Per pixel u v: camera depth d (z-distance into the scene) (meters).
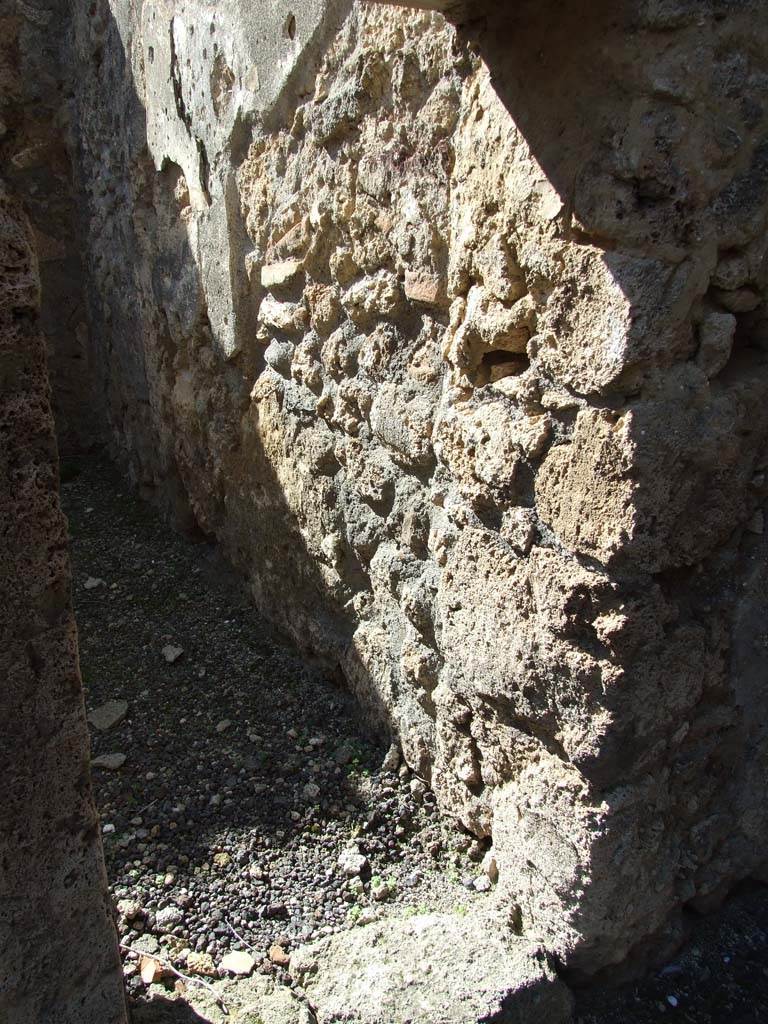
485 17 1.36
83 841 1.22
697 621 1.43
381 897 1.74
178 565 3.03
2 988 1.18
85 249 3.67
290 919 1.71
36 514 1.07
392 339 1.76
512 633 1.50
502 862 1.65
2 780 1.11
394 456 1.80
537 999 1.46
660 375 1.24
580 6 1.21
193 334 2.68
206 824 1.93
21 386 1.03
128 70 2.84
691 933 1.69
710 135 1.16
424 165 1.57
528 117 1.30
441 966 1.50
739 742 1.58
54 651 1.12
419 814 1.92
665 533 1.29
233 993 1.55
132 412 3.44
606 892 1.46
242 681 2.41
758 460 1.38
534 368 1.39
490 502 1.50
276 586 2.52
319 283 1.98
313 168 1.93
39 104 3.52
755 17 1.14
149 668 2.49
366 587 2.10
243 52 2.10
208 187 2.44
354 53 1.71
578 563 1.36
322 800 1.97
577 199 1.24
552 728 1.47
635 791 1.43
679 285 1.20
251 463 2.49
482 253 1.44
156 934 1.68
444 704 1.76
